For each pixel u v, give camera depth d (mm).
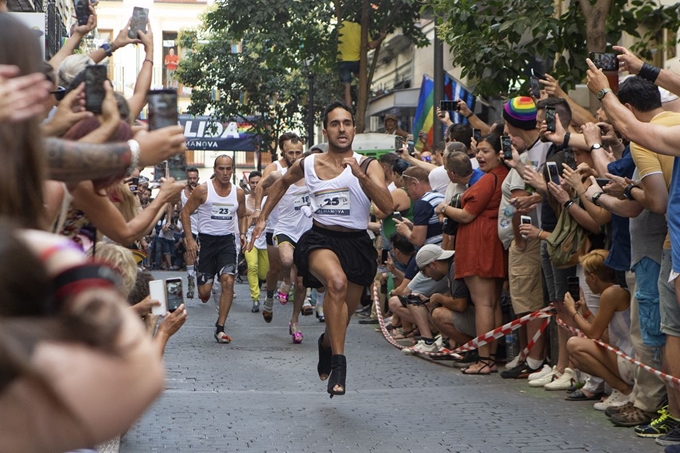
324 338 7789
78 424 1538
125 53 55344
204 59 34500
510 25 11273
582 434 6531
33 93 1746
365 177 7207
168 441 6258
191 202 12758
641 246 6508
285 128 35562
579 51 11773
